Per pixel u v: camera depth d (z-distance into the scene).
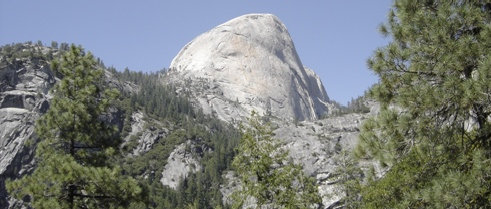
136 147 182.12
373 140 14.40
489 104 12.13
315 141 157.38
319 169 138.62
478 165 11.51
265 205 27.53
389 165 14.70
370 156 15.03
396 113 13.75
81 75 29.42
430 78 14.10
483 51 12.68
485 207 11.69
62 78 29.64
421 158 13.91
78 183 25.41
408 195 13.27
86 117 28.06
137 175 159.12
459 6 13.85
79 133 28.02
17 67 158.62
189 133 189.88
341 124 174.12
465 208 11.57
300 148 153.38
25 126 135.12
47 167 24.98
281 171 27.86
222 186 140.38
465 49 12.79
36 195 24.97
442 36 13.36
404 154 14.25
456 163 13.16
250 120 28.69
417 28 14.30
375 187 16.75
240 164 27.97
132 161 168.50
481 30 13.42
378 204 15.78
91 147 28.80
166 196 123.81
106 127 29.19
